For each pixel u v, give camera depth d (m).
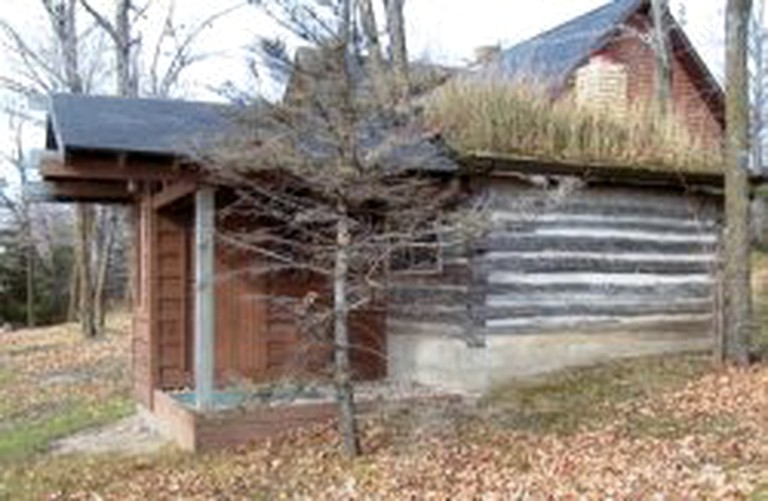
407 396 11.12
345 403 9.18
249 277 12.48
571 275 12.14
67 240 38.06
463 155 10.92
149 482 9.10
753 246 23.58
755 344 13.75
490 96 12.51
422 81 9.55
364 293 10.94
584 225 12.28
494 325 11.60
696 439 8.65
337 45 8.38
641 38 22.27
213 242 10.69
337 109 8.40
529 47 22.11
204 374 10.29
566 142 12.53
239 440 10.22
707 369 11.86
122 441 11.62
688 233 13.16
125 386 16.30
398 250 10.90
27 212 36.28
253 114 8.59
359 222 9.60
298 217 9.16
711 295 13.27
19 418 14.28
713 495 6.77
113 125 10.25
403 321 12.80
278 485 8.46
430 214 10.09
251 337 12.49
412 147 10.33
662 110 14.72
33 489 9.46
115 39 25.11
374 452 9.28
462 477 8.12
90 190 13.07
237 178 9.31
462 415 10.56
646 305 12.73
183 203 12.27
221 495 8.32
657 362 12.30
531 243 11.88
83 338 25.02
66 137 9.57
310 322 10.18
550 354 11.95
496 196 11.53
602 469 7.88
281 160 8.56
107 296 37.00
